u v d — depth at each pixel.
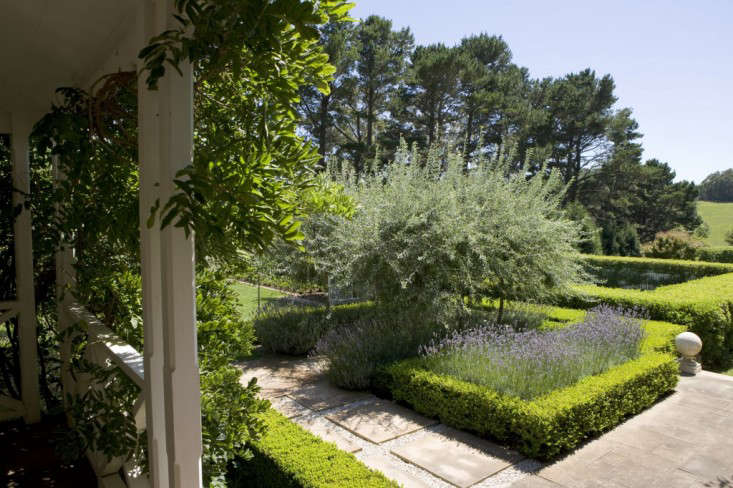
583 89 25.66
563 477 3.30
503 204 6.14
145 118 1.56
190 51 1.21
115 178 2.34
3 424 3.61
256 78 2.00
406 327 5.94
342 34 21.97
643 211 28.44
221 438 2.27
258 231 1.46
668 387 5.04
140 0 1.44
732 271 11.91
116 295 2.76
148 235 1.60
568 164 26.00
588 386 4.12
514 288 6.46
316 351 6.41
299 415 4.42
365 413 4.45
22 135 3.36
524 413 3.58
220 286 3.03
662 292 7.68
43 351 3.95
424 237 5.62
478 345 4.97
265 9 1.15
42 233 3.15
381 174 6.50
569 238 6.45
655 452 3.71
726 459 3.59
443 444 3.79
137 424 2.20
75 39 1.83
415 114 24.33
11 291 3.74
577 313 7.44
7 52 2.01
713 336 6.55
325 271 7.20
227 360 2.64
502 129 25.02
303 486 2.48
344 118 24.08
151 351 1.63
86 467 2.99
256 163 1.61
